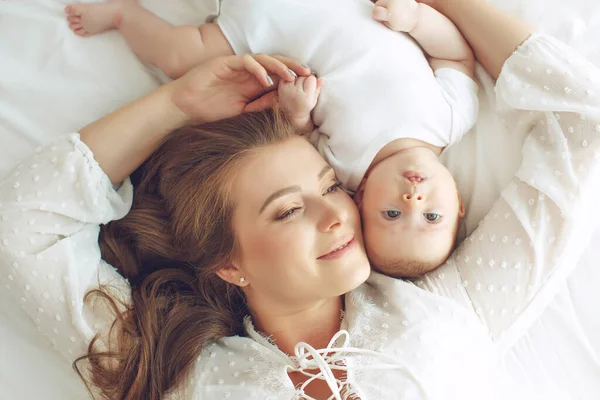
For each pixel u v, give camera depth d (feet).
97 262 3.78
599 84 3.49
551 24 3.95
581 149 3.51
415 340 3.51
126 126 3.72
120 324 3.72
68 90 3.99
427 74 3.83
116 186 3.93
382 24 3.81
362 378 3.43
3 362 3.93
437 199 3.64
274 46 3.86
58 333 3.66
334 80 3.77
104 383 3.74
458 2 3.88
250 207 3.46
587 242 3.67
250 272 3.60
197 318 3.84
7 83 3.94
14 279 3.58
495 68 3.87
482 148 3.99
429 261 3.71
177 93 3.75
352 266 3.41
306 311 3.72
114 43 4.04
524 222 3.60
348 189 4.00
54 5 3.99
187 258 3.89
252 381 3.49
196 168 3.62
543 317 4.01
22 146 3.97
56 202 3.58
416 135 3.75
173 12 4.08
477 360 3.59
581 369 3.94
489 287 3.67
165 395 3.68
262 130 3.53
